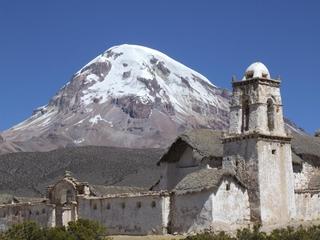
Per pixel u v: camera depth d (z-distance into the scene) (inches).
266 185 3978.8
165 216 4067.4
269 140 4045.3
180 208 4020.7
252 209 3959.2
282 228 3435.0
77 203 4813.0
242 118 4141.2
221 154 4360.2
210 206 3831.2
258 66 4168.3
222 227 3841.0
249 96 4111.7
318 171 4734.3
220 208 3863.2
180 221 4001.0
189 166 4530.0
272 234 3243.1
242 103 4153.5
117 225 4389.8
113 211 4453.7
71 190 4940.9
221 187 3892.7
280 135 4097.0
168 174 4648.1
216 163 4335.6
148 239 3789.4
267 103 4126.5
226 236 3243.1
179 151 4616.1
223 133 4315.9
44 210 5118.1
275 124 4116.6
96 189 4881.9
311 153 4704.7
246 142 4052.7
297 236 3127.5
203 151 4345.5
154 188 4842.5
